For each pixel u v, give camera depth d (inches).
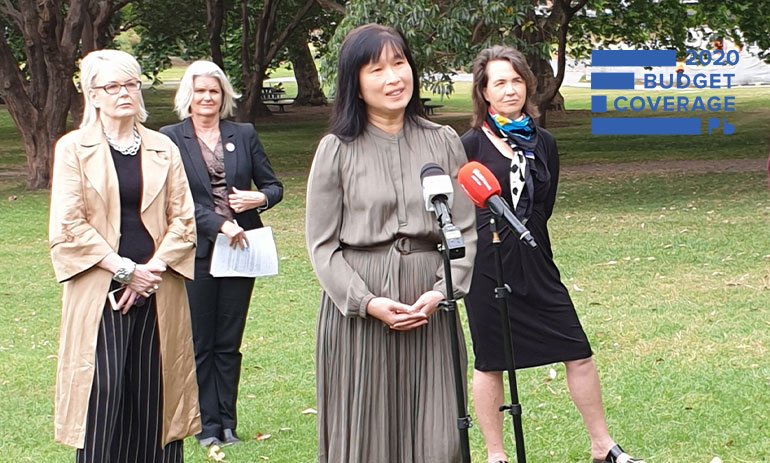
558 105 1357.0
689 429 207.8
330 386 145.6
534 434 209.2
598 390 188.1
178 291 176.2
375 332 142.4
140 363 173.2
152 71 1059.9
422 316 138.6
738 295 324.8
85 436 166.7
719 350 263.1
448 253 129.2
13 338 314.8
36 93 746.8
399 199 142.3
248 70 940.6
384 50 140.6
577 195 615.5
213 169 214.5
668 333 282.8
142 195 171.9
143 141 174.7
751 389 229.8
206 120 216.2
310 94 1626.5
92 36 790.5
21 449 214.1
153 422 175.2
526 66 184.1
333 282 140.4
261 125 1309.1
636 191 620.1
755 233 436.5
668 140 981.2
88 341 167.8
